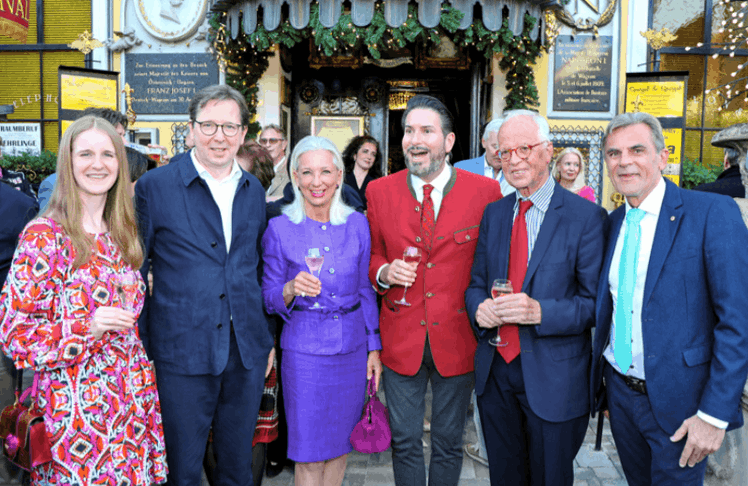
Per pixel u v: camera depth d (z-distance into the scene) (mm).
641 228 2031
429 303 2477
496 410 2352
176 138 7625
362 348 2588
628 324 2039
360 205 3283
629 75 6953
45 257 1807
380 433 2479
